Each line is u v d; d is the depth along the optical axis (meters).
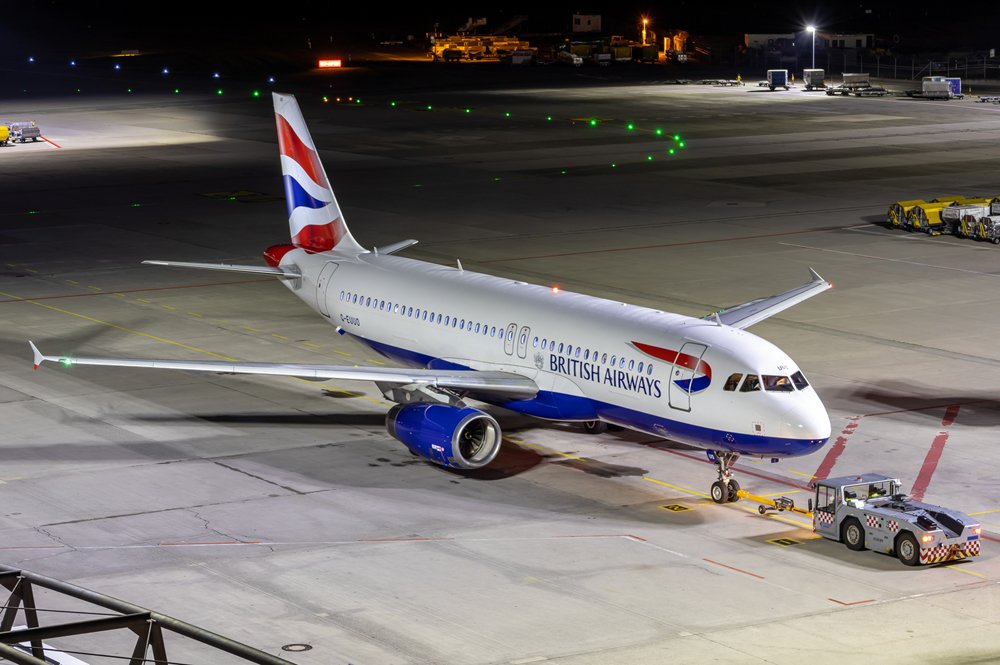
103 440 67.12
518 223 137.00
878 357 83.62
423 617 45.28
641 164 184.25
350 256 79.62
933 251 120.56
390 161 190.00
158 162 189.50
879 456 64.25
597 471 62.59
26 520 55.12
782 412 54.16
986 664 41.41
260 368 62.09
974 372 80.00
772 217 140.25
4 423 69.88
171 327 92.88
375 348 75.38
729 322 70.94
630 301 99.69
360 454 65.25
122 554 51.19
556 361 62.81
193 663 41.56
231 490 59.38
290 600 46.75
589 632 44.06
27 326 92.75
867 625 44.69
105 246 124.56
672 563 50.69
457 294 69.81
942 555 50.38
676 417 57.28
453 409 60.28
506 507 57.38
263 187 164.25
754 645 42.97
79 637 43.53
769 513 56.75
